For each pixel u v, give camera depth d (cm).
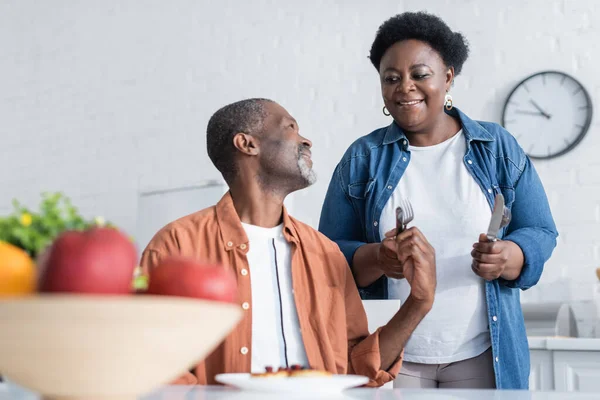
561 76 323
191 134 401
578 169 317
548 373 243
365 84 362
